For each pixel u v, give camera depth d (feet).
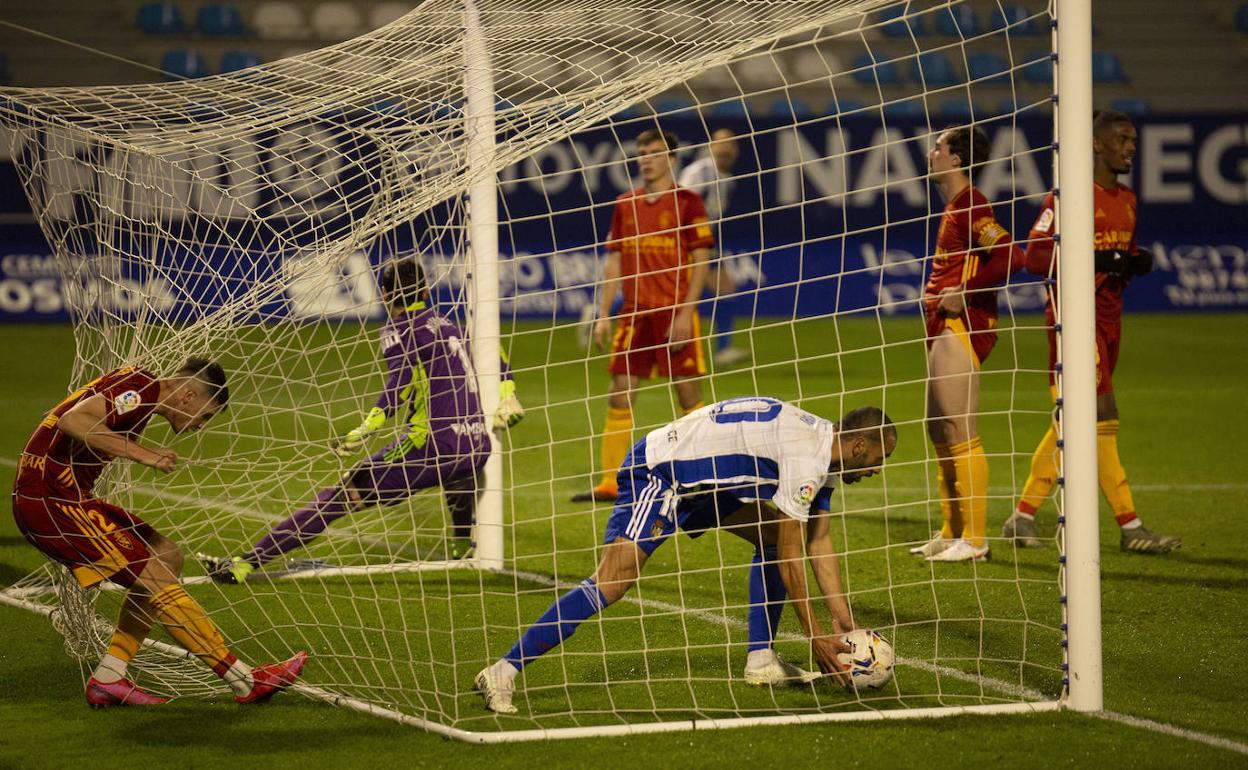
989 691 35.04
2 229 129.39
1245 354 119.44
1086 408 32.48
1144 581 47.06
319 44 185.57
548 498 64.59
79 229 41.37
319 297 41.34
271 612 43.50
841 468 33.55
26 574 48.19
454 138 42.24
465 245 49.32
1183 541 53.67
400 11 186.70
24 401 93.15
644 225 61.00
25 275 130.11
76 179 41.45
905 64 182.70
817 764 29.37
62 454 33.42
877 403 93.30
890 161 135.74
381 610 43.86
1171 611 43.09
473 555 50.90
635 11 45.16
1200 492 64.23
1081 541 32.65
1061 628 33.76
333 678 36.37
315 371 41.88
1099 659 32.89
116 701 34.22
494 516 49.75
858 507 62.08
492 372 48.37
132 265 40.98
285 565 49.67
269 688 34.40
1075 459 32.65
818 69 179.63
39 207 41.60
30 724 32.78
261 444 72.49
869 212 135.74
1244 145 142.72
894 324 137.18
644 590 46.57
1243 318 141.69
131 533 34.42
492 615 43.16
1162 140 142.41
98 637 38.58
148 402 33.53
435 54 43.62
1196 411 90.48
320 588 46.96
